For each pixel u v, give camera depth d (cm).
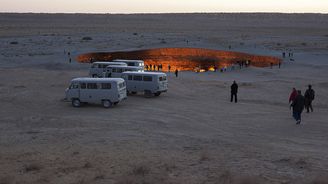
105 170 1370
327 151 1700
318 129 2198
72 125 2384
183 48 10225
